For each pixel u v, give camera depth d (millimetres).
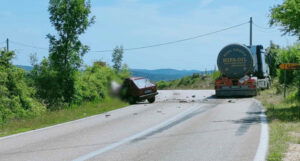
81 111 19703
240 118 15328
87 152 8898
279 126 12391
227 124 13578
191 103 24281
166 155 8453
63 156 8461
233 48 29297
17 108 17219
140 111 19594
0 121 15625
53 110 20562
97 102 25375
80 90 23438
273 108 18453
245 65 29094
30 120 16188
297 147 8992
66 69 22703
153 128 13016
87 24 22719
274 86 36438
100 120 15859
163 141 10336
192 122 14453
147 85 26094
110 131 12469
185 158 8117
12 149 9508
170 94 36375
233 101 25125
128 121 15227
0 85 16750
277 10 16594
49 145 9961
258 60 33312
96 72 26703
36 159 8180
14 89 17750
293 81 27984
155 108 21203
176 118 15938
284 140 9883
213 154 8477
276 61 38375
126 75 29047
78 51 22875
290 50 30500
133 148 9359
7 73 17484
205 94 35094
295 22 16078
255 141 9984
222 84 29312
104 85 26422
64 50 22609
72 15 22312
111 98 26234
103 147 9523
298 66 19812
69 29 22438
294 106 18453
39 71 22281
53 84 21875
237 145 9500
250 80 28797
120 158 8188
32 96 19969
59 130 13031
